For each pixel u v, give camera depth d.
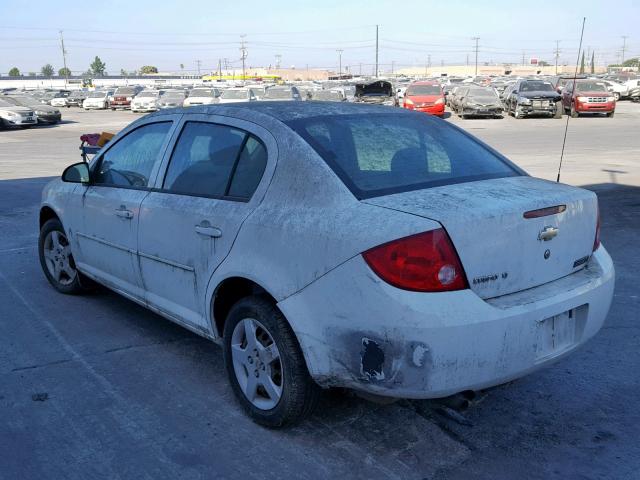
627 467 3.10
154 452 3.23
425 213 2.82
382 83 34.69
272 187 3.32
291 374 3.17
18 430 3.42
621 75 54.84
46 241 5.67
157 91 43.25
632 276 6.00
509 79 67.44
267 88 33.94
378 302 2.75
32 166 15.58
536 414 3.60
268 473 3.05
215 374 4.10
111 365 4.22
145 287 4.26
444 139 3.81
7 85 114.75
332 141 3.38
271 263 3.17
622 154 16.47
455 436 3.37
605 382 3.97
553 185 3.47
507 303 2.89
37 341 4.61
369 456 3.18
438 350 2.71
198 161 3.88
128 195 4.32
